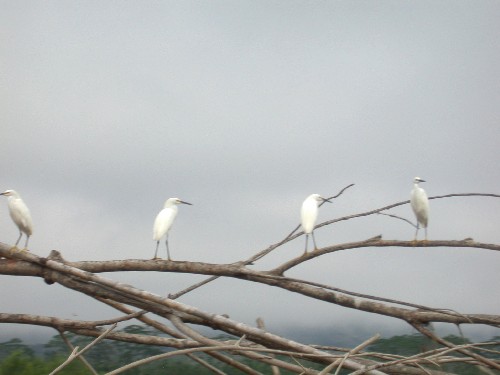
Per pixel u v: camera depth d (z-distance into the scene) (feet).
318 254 40.01
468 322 35.99
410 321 37.47
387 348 43.75
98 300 41.22
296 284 38.86
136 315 38.01
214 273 39.40
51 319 39.60
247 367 38.60
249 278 39.24
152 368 46.29
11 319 39.70
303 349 33.86
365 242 40.16
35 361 46.91
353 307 38.32
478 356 34.06
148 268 39.81
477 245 39.01
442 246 39.60
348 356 32.68
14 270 39.22
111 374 32.37
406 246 39.45
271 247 40.55
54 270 38.96
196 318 37.86
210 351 37.01
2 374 45.70
